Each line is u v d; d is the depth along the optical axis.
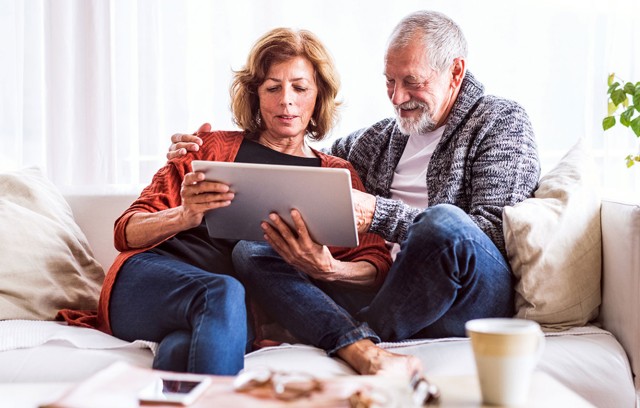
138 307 1.78
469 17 2.94
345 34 2.93
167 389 1.08
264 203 1.73
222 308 1.60
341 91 2.93
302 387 1.07
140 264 1.86
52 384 1.21
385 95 2.94
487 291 1.77
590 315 1.87
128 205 2.27
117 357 1.65
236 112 2.15
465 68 2.19
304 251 1.78
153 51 2.93
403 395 1.08
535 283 1.80
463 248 1.69
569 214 1.86
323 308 1.75
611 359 1.70
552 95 2.96
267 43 2.10
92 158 2.96
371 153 2.30
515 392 1.05
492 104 2.10
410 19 2.15
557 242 1.82
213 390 1.08
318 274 1.85
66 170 2.98
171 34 2.93
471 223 1.74
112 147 2.96
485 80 2.95
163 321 1.72
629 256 1.77
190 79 2.94
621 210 1.81
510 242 1.83
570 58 2.96
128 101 2.99
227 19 2.92
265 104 2.10
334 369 1.62
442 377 1.20
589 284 1.84
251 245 1.91
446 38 2.11
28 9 2.96
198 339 1.55
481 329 1.07
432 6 2.94
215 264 1.96
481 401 1.07
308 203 1.69
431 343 1.76
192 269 1.77
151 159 2.95
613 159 3.00
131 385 1.08
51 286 1.99
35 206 2.12
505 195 1.95
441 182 2.09
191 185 1.75
